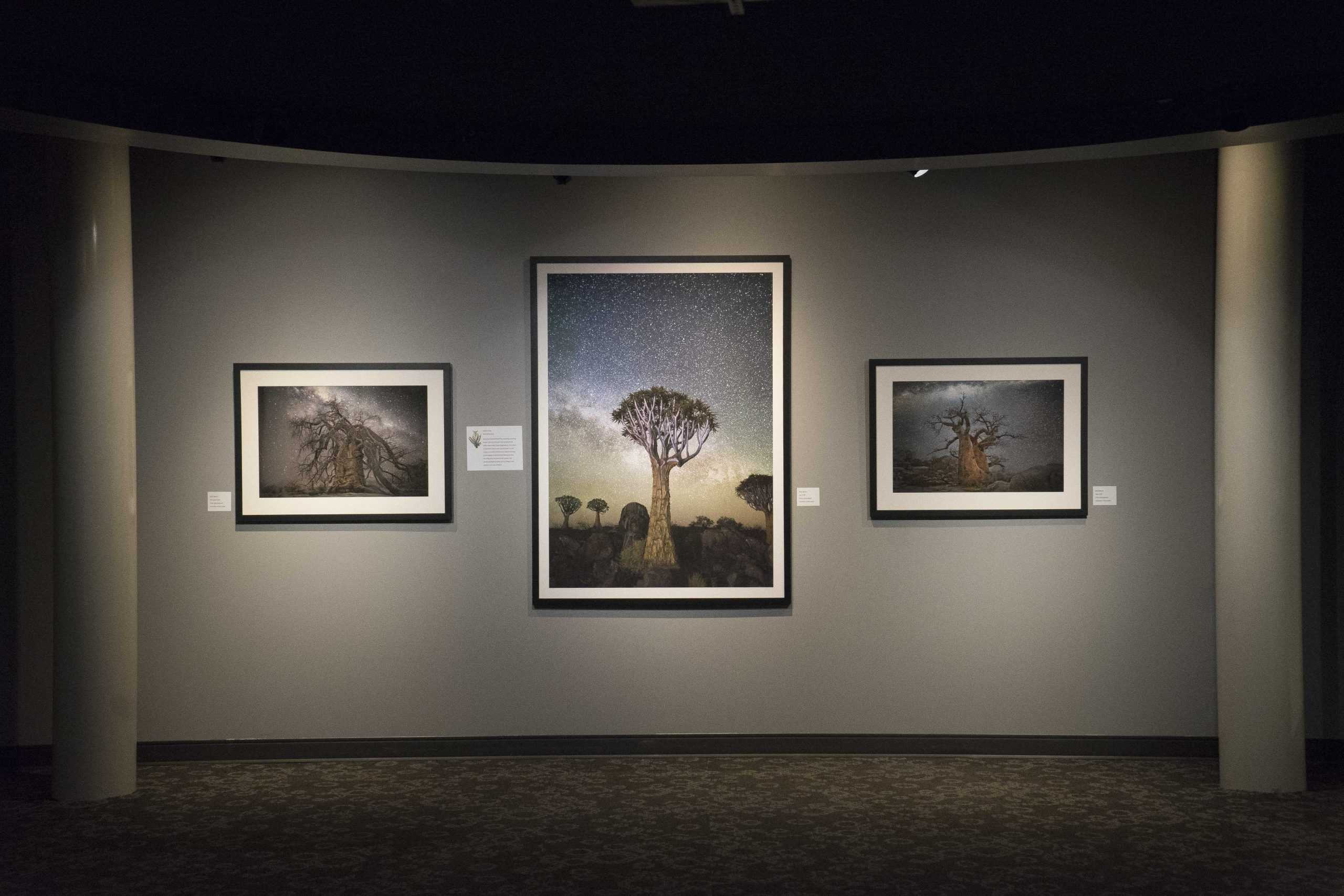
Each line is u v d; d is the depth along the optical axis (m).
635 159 5.50
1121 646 6.44
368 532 6.46
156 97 4.90
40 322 6.41
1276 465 5.69
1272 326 5.66
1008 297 6.45
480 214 6.48
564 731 6.48
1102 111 5.16
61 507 5.64
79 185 5.55
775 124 5.46
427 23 4.33
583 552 6.47
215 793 5.84
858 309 6.47
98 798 5.71
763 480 6.46
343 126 5.27
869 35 4.49
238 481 6.43
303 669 6.46
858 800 5.65
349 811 5.50
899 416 6.46
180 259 6.42
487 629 6.49
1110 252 6.43
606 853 4.89
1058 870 4.68
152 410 6.42
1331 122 4.84
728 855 4.86
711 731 6.48
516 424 6.49
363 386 6.45
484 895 4.42
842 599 6.46
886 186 6.46
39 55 4.55
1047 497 6.43
